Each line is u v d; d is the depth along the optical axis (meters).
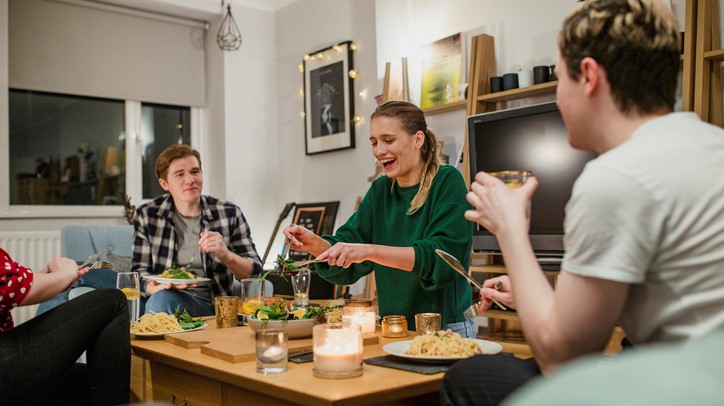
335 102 4.62
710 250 0.87
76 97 4.70
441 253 1.52
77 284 3.16
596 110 1.01
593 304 0.92
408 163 2.09
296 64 5.03
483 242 3.28
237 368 1.40
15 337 1.60
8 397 1.56
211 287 2.94
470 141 3.42
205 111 5.21
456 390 1.11
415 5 4.20
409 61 4.22
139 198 4.93
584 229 0.92
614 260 0.90
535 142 3.14
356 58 4.47
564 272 0.96
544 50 3.43
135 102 4.91
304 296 2.01
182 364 1.54
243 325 2.08
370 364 1.42
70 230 3.51
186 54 5.07
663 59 0.97
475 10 3.81
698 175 0.88
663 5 0.99
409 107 2.10
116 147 4.88
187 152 2.98
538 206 3.12
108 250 3.54
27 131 4.51
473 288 3.42
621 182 0.90
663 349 0.42
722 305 0.87
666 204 0.88
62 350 1.63
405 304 2.09
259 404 1.33
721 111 2.71
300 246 2.12
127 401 1.71
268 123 5.17
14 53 4.35
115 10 4.73
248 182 5.04
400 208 2.16
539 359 1.01
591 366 0.41
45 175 4.58
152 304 2.54
